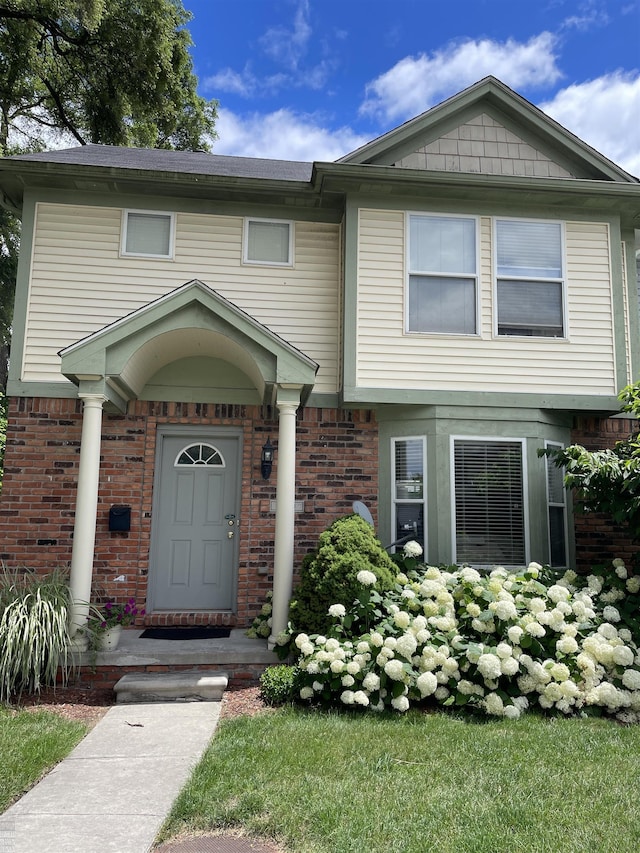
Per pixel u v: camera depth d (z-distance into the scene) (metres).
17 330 7.04
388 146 7.54
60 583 5.73
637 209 7.76
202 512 7.21
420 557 6.96
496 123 7.91
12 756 3.79
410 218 7.42
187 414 7.21
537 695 4.99
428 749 3.94
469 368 7.25
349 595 5.45
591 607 5.46
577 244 7.63
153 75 16.02
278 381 6.00
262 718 4.61
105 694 5.36
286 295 7.62
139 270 7.40
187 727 4.49
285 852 2.74
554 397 7.30
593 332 7.50
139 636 6.29
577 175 7.93
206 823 3.01
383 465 7.29
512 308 7.45
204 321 6.04
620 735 4.32
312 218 7.79
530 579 5.87
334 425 7.34
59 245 7.30
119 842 2.84
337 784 3.39
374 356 7.14
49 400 6.96
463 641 5.21
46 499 6.79
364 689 4.90
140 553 6.86
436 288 7.39
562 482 7.50
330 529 6.09
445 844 2.77
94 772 3.67
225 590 7.10
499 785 3.40
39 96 17.92
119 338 5.85
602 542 7.53
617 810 3.10
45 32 15.52
